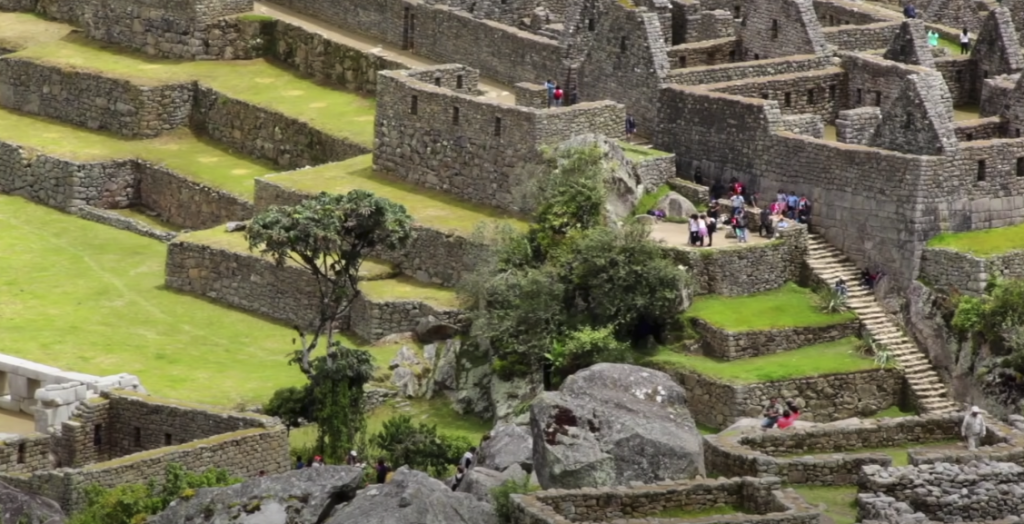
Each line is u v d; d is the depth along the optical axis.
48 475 144.62
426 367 163.75
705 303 162.38
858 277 164.00
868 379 156.88
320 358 156.62
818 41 180.25
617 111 173.75
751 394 154.50
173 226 195.50
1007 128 171.50
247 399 159.12
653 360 158.25
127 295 178.25
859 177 164.12
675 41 188.62
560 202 165.38
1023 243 161.62
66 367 164.25
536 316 159.38
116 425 155.12
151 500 138.25
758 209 167.88
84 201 197.62
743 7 186.88
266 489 129.00
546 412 129.25
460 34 195.00
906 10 193.00
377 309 167.75
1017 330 155.88
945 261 161.00
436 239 170.50
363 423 155.00
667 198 169.00
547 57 186.38
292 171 184.62
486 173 174.50
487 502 125.31
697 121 172.12
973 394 156.50
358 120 195.50
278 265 163.62
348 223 160.62
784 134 168.00
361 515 123.50
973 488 121.06
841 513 121.38
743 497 120.81
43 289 179.50
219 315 174.62
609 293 159.50
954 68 181.38
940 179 162.00
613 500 120.12
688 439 128.00
